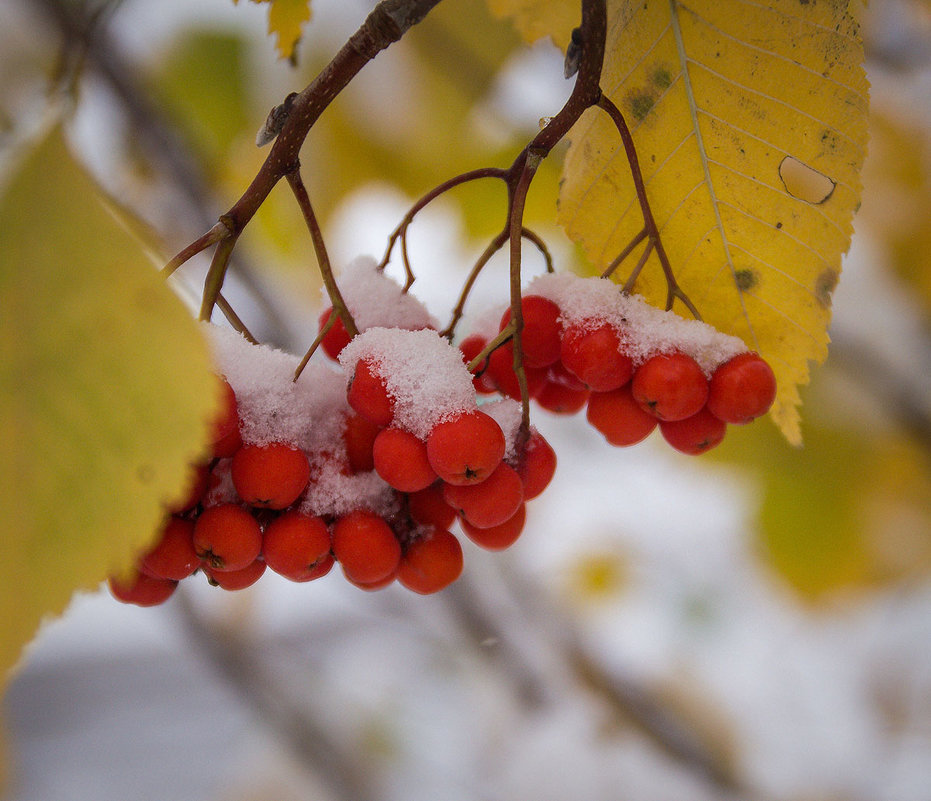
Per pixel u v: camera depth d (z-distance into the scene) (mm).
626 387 289
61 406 235
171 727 860
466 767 651
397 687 730
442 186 301
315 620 836
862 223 474
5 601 234
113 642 909
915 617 661
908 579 540
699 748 582
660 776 566
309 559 278
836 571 539
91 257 235
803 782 592
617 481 767
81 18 263
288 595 863
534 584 629
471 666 683
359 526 281
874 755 606
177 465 235
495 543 290
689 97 292
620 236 301
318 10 417
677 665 637
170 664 916
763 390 284
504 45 408
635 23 292
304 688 675
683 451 294
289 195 454
